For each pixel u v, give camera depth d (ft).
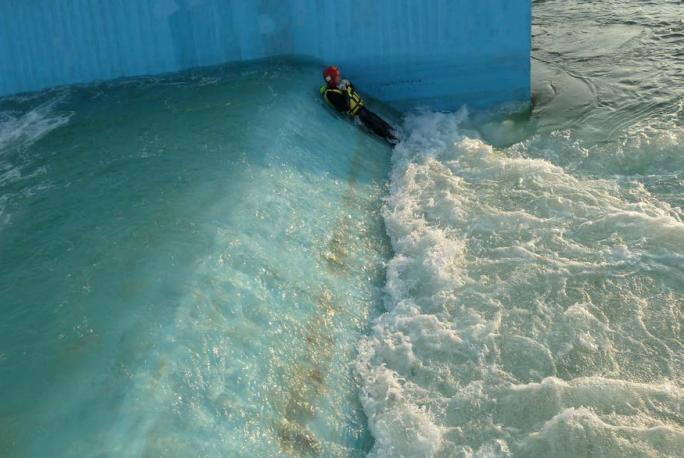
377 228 24.11
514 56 32.65
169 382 14.30
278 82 31.19
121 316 15.92
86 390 13.84
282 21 32.78
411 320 18.83
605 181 25.22
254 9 32.63
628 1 50.39
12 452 12.46
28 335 15.53
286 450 14.20
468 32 32.32
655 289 19.07
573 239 21.67
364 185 26.78
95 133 27.61
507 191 25.13
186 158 24.25
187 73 33.91
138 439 12.88
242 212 20.72
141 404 13.58
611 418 14.87
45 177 23.98
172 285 17.04
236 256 18.67
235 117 27.48
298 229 21.54
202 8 32.68
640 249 20.70
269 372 15.81
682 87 33.04
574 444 14.25
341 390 16.52
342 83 30.50
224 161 23.84
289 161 24.98
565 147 28.66
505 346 17.43
